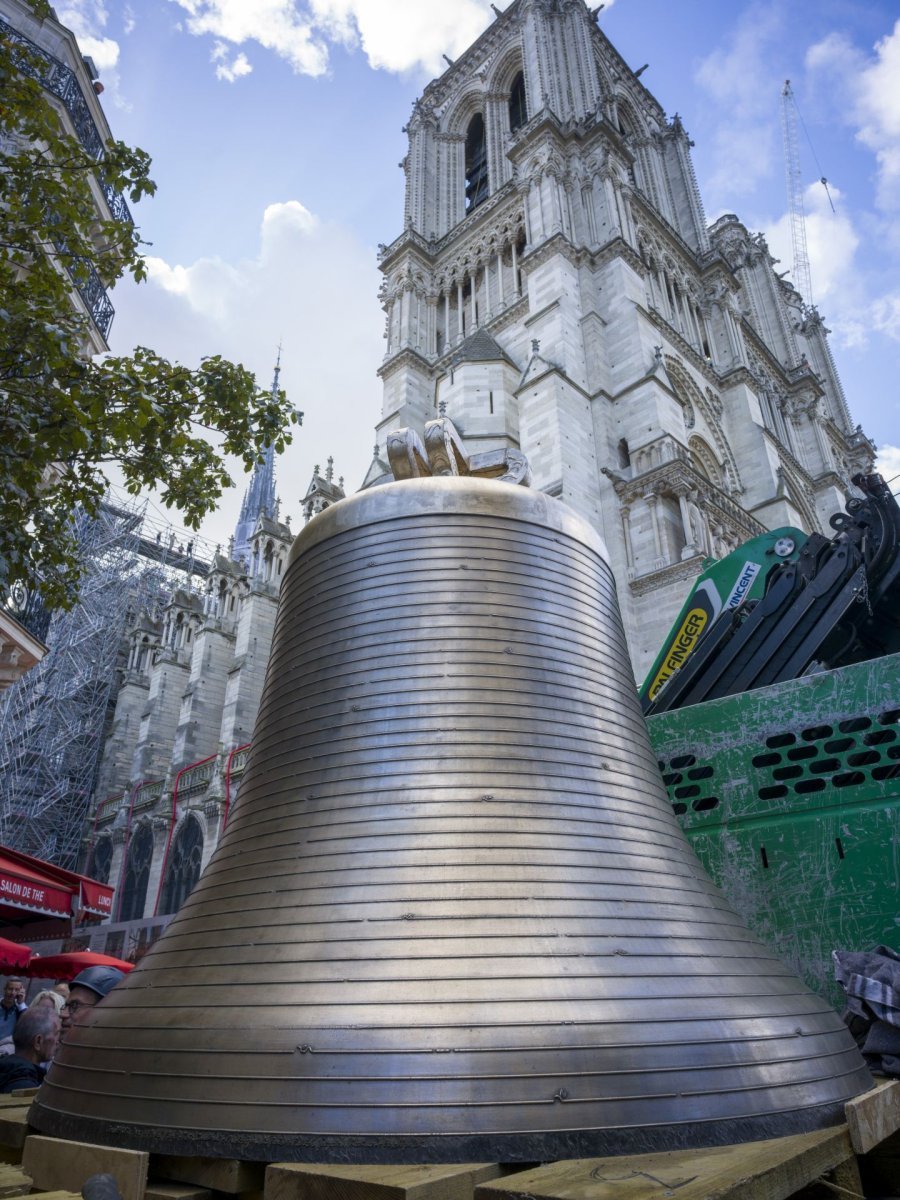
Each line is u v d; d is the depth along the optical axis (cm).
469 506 461
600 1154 250
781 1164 233
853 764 688
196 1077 281
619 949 311
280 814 377
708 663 939
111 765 6756
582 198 5044
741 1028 303
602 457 3966
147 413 1070
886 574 816
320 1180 231
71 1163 283
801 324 8938
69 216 1238
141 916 5372
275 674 462
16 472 1026
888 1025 459
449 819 340
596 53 6750
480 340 4866
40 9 1414
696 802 731
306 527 520
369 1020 274
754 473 5188
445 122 7125
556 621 434
